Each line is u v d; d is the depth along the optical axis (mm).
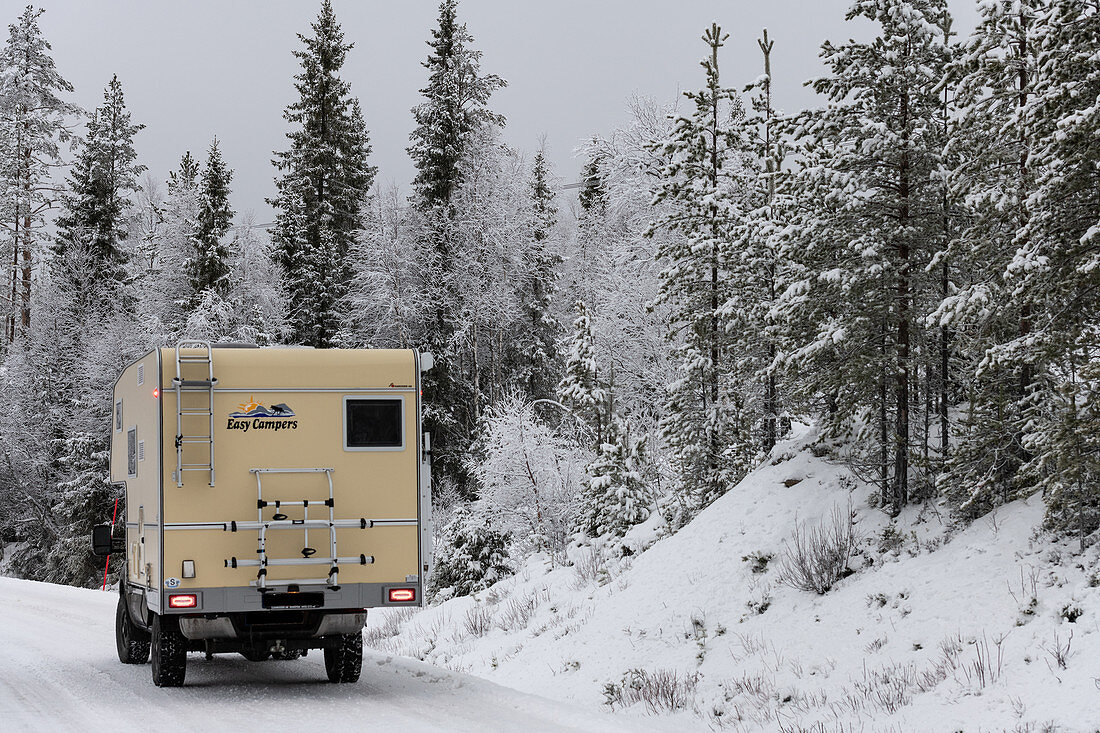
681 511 19422
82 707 9961
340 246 47844
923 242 14281
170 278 47406
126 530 12734
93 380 45906
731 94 20406
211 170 48281
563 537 26172
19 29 57812
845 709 10555
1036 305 12023
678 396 20656
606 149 33406
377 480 10859
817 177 14367
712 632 14180
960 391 15391
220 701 10398
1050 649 9734
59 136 58594
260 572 10352
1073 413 10680
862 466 15188
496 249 44000
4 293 57344
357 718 9531
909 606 12070
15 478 48000
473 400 44406
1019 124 11188
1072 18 10625
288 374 10719
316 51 47875
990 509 13227
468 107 45156
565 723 9531
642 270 31875
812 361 14805
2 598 23531
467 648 18062
